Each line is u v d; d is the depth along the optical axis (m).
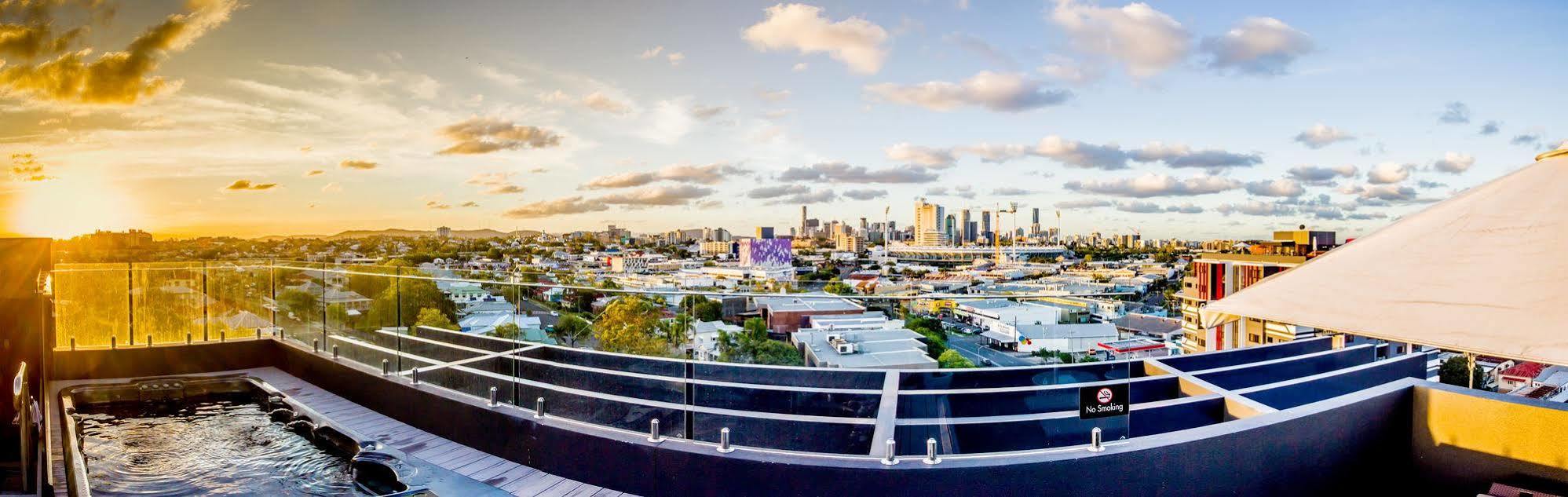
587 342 6.25
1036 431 4.11
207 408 7.27
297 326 8.09
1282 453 3.89
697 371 6.23
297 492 4.99
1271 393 5.51
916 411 5.38
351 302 6.97
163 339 8.24
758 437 4.57
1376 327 2.06
